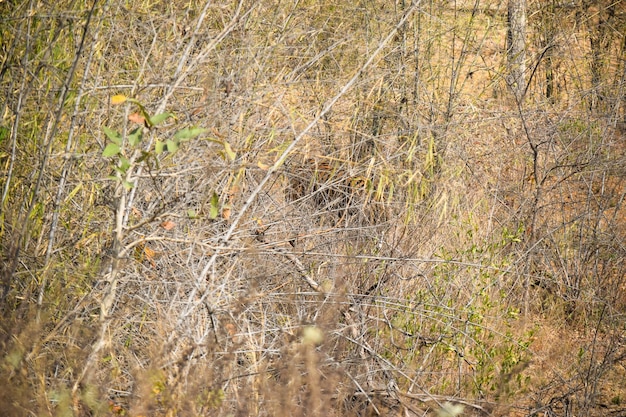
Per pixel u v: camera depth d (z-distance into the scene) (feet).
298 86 34.86
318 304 28.07
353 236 33.45
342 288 27.53
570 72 52.34
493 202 41.27
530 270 41.88
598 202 43.57
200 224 28.76
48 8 26.20
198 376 22.16
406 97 40.60
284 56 33.58
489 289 36.37
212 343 23.20
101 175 26.94
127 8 28.60
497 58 45.96
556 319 40.40
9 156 25.67
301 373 24.27
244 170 29.71
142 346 25.31
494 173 43.57
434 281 33.60
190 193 27.35
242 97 29.45
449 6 43.57
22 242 24.77
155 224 27.22
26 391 20.83
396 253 33.27
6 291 23.31
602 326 39.32
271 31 32.65
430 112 41.22
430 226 35.78
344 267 31.55
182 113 28.68
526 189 44.11
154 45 28.14
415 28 41.32
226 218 27.53
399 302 32.07
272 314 27.81
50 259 24.82
